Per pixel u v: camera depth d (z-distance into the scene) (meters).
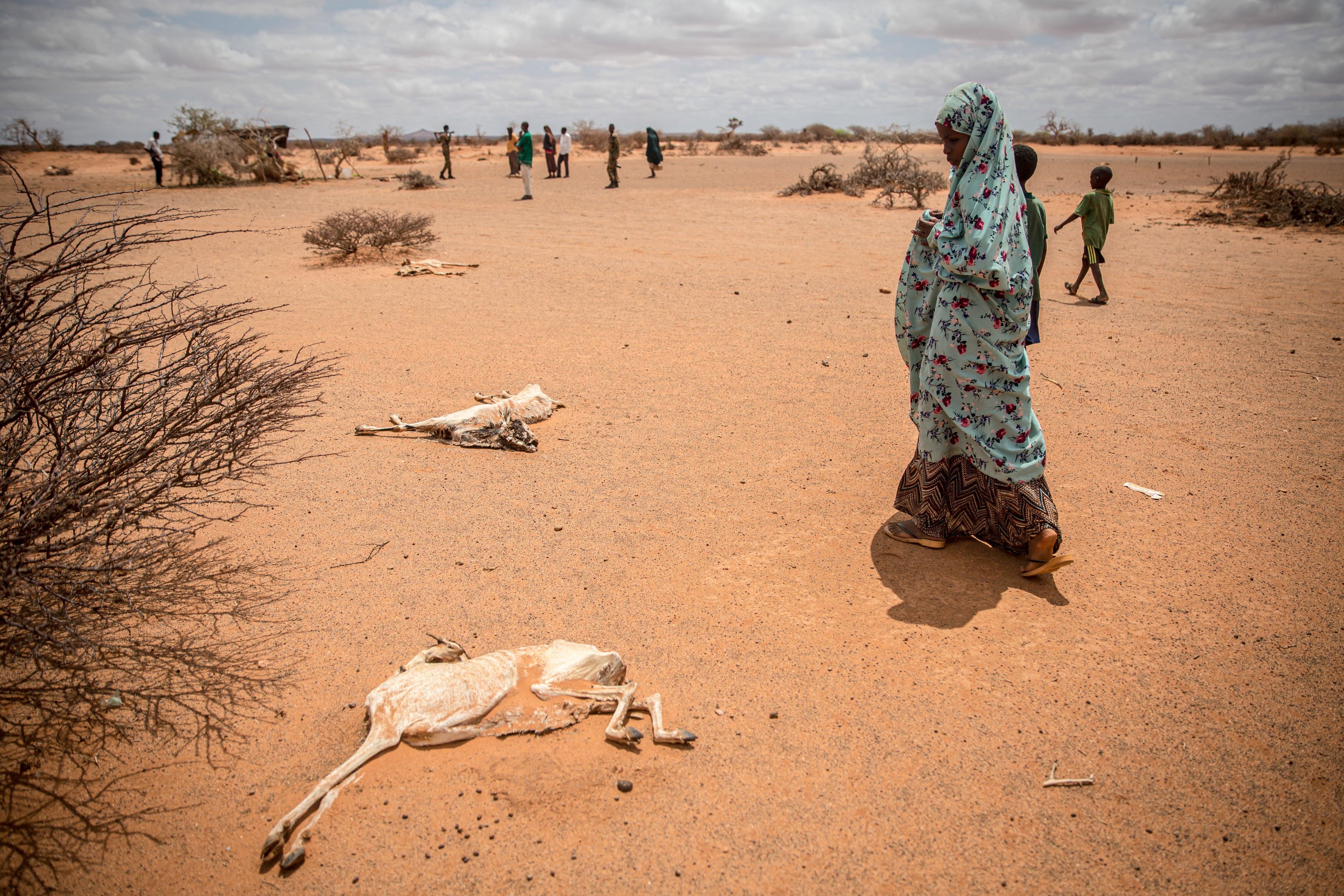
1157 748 2.94
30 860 2.51
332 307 9.88
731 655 3.46
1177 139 63.47
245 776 2.85
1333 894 2.38
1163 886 2.41
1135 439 5.78
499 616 3.74
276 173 31.28
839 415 6.29
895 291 10.92
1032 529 3.95
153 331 3.18
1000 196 3.54
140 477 3.05
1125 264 12.84
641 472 5.29
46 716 3.10
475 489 5.05
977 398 3.81
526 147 22.94
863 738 2.99
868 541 4.42
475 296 10.58
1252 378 7.11
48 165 43.41
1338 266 12.32
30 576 2.69
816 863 2.48
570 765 2.84
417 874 2.45
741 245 14.98
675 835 2.58
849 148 65.25
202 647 3.48
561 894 2.38
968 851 2.53
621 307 9.98
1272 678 3.30
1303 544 4.33
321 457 5.48
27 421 2.91
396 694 2.98
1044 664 3.40
